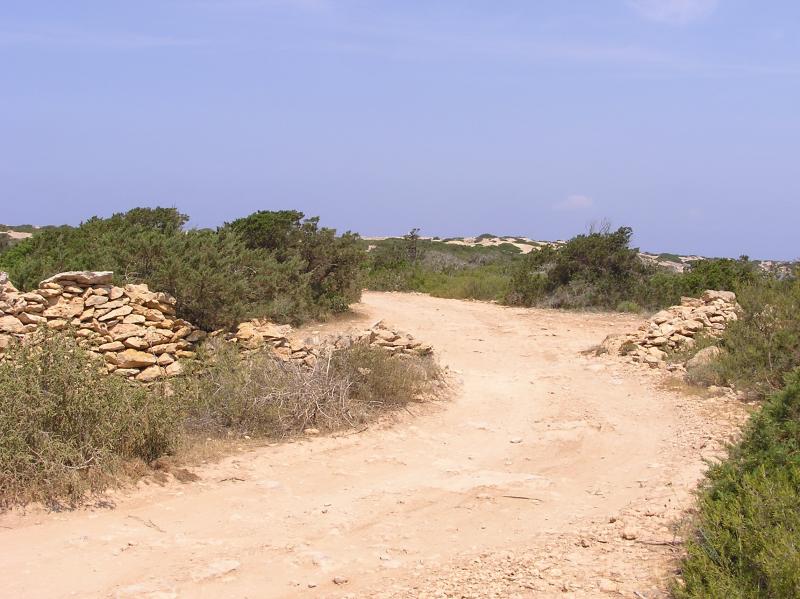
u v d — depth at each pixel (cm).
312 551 668
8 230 5581
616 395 1356
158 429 880
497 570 612
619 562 605
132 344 1162
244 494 817
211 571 617
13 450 734
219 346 1174
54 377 797
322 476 895
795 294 1402
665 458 965
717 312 1770
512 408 1273
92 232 1898
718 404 1216
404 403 1216
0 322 1111
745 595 473
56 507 721
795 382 800
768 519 529
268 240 2248
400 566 639
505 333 2084
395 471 927
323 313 2108
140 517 729
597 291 2619
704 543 563
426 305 2625
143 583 588
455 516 769
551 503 805
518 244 8131
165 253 1578
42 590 570
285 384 1112
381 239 7538
